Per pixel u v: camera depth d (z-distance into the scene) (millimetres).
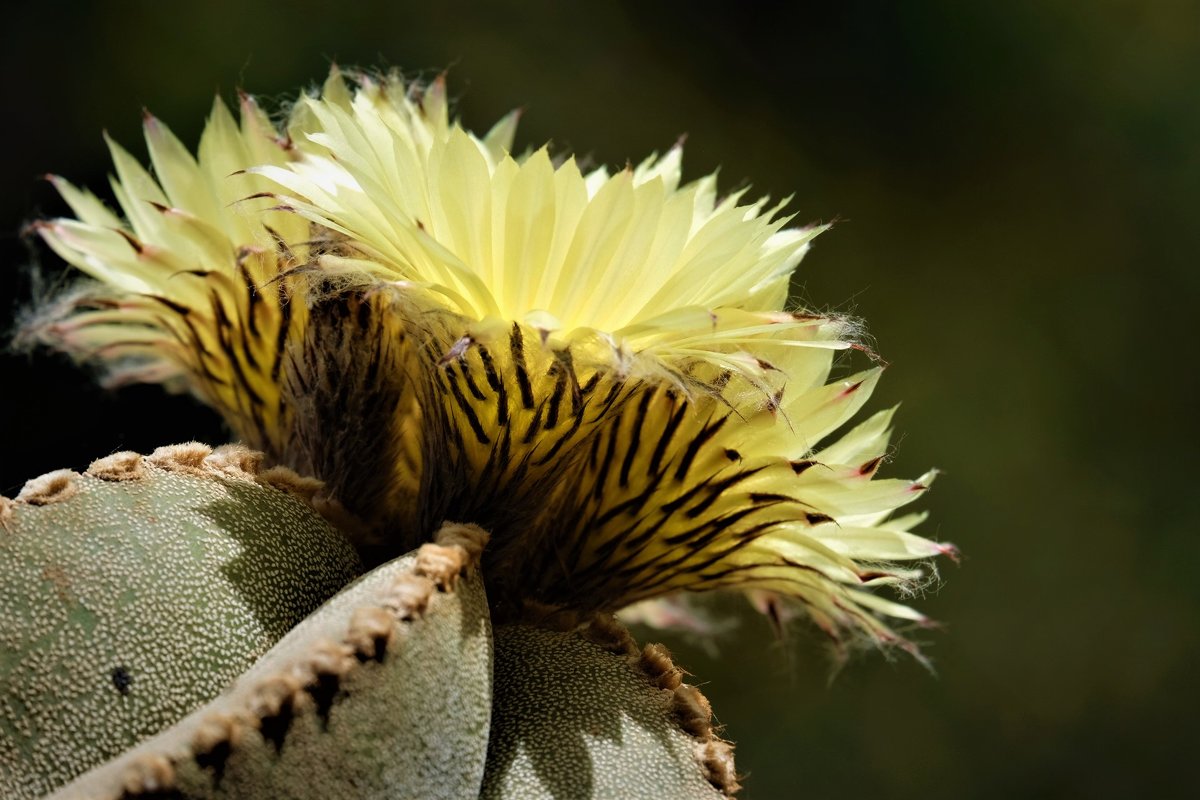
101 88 536
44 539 225
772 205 646
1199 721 624
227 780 215
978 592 623
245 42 558
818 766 552
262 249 247
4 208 515
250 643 228
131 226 265
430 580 225
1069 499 647
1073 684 621
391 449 251
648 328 231
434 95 263
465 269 231
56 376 455
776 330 238
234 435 291
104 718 222
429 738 223
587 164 273
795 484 246
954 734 584
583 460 247
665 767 234
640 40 642
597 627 244
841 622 267
